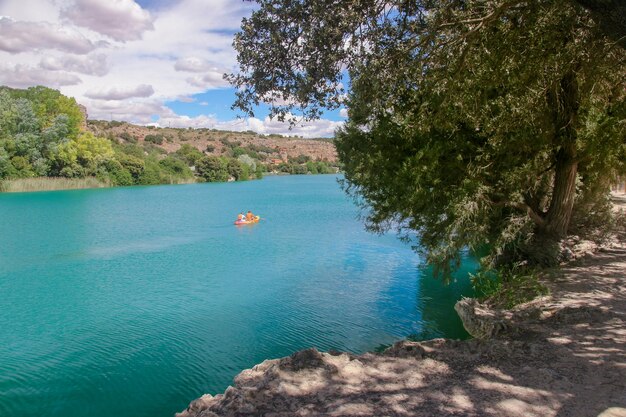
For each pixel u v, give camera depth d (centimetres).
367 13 586
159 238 2891
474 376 560
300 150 19025
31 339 1216
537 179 1391
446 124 1034
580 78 1102
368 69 623
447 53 707
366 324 1295
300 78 607
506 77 952
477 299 1236
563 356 627
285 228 3291
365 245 2561
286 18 584
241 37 608
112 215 4081
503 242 1338
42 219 3769
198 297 1608
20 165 7069
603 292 1048
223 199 5838
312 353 597
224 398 500
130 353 1117
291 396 501
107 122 15825
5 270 2041
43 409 850
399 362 608
